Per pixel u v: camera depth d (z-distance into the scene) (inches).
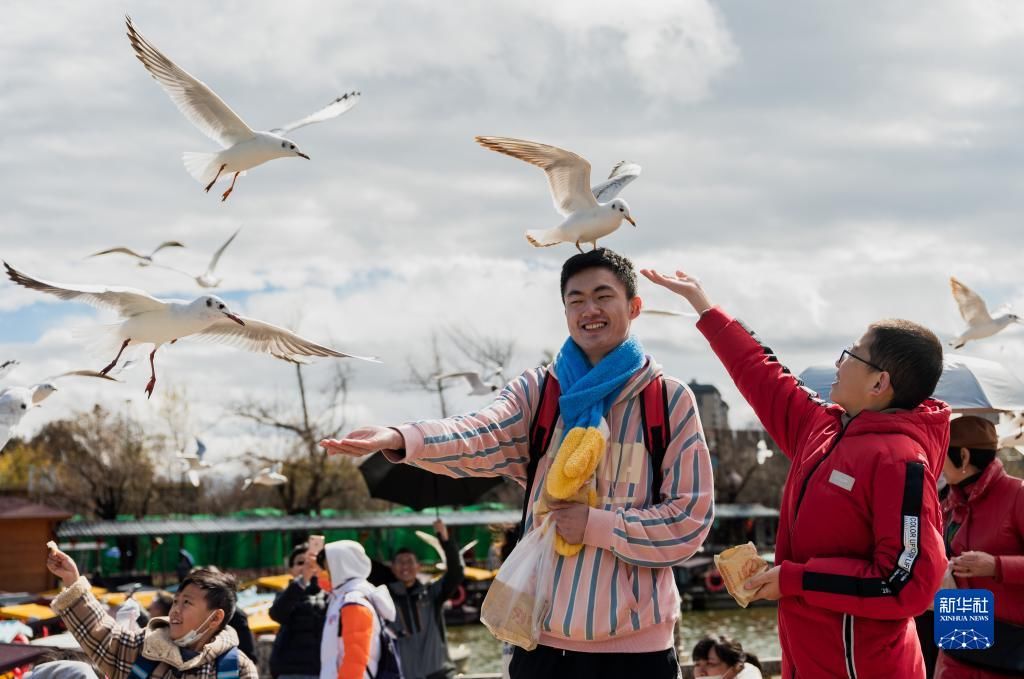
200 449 841.5
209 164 287.0
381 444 130.7
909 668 132.9
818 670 132.9
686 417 139.5
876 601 125.4
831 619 131.7
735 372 160.2
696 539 134.3
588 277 143.2
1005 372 223.1
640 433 138.9
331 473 1878.7
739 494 2124.8
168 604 320.8
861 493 131.8
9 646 288.7
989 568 174.4
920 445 133.9
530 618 134.4
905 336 138.1
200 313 225.6
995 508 186.4
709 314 163.2
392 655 244.5
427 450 134.6
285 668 291.1
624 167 295.4
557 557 135.9
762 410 157.3
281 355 236.7
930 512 128.3
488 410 142.9
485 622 136.9
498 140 266.1
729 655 279.1
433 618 316.5
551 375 146.4
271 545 1824.6
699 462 137.6
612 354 140.6
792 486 142.5
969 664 182.1
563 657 135.8
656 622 134.6
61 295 219.5
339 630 241.4
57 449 1966.0
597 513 132.9
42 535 1365.7
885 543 126.9
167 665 196.9
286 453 1860.2
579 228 273.6
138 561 1712.6
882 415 136.0
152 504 2022.6
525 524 143.2
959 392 213.0
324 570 292.0
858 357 140.1
